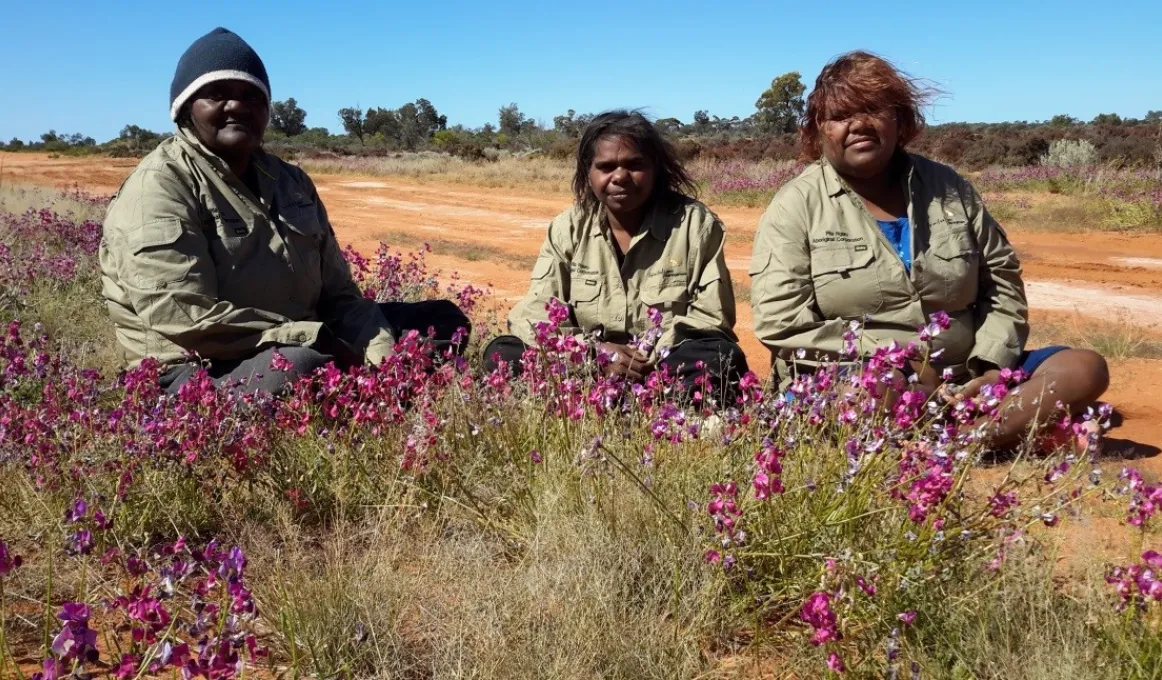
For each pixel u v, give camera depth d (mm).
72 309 6328
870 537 2559
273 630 2416
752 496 2637
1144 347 6316
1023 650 2207
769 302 4070
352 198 21359
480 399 3318
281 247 4258
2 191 16438
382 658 2270
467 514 3029
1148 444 4195
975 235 4059
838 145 3936
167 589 1986
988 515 2559
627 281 4488
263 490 3070
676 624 2410
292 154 40469
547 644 2293
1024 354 4027
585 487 2883
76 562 2678
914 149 29828
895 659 2070
